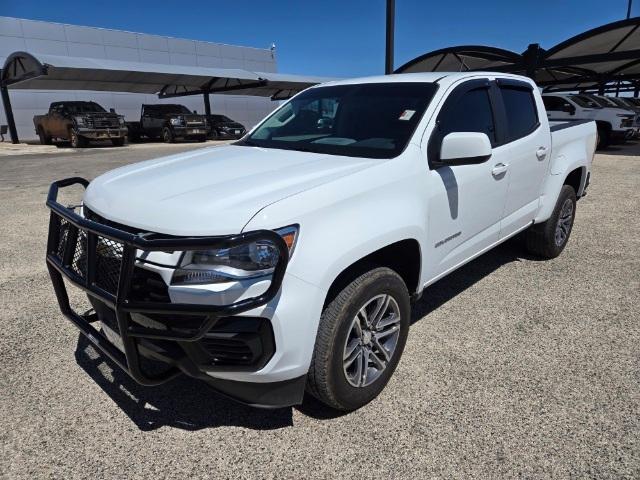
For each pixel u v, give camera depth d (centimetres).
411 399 279
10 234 636
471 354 326
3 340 348
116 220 236
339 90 384
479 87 367
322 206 232
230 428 258
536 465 229
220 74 2688
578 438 246
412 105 328
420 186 289
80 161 1588
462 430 253
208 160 309
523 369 308
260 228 209
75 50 3072
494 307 399
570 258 518
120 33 3253
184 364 221
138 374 227
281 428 258
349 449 242
